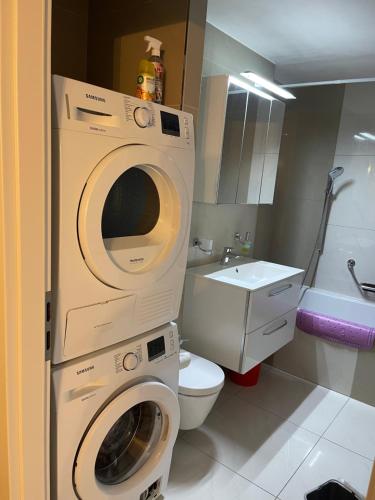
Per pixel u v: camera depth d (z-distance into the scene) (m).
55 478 1.10
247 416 2.32
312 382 2.79
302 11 1.85
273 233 3.27
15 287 0.87
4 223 0.82
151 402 1.42
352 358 2.59
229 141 2.21
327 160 2.95
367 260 2.84
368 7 1.74
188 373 1.93
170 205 1.33
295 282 2.54
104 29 1.73
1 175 0.80
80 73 1.81
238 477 1.82
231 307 2.11
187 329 2.35
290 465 1.93
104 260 1.08
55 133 0.92
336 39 2.15
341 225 2.93
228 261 2.66
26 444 0.96
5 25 0.75
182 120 1.31
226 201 2.33
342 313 2.86
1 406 0.95
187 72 1.53
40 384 0.96
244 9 1.88
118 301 1.19
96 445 1.15
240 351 2.11
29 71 0.79
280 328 2.46
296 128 3.07
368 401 2.56
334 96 2.87
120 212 1.23
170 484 1.74
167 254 1.32
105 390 1.18
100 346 1.17
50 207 0.91
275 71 2.77
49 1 0.81
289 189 3.14
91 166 1.00
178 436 2.07
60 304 1.02
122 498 1.30
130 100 1.11
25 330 0.90
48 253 0.92
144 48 1.59
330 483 1.69
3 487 1.02
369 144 2.76
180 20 1.49
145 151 1.14
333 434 2.21
